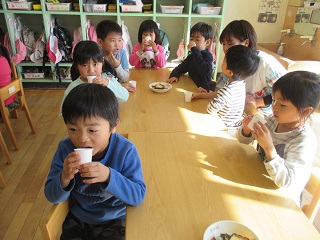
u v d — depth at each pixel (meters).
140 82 2.26
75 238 1.11
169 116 1.65
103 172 0.89
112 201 1.09
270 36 4.43
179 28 4.30
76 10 3.78
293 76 1.11
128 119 1.60
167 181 1.06
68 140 1.08
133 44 4.39
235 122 1.84
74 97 0.90
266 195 1.01
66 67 4.12
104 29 2.35
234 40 2.01
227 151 1.28
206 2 4.12
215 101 1.69
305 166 1.11
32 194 2.07
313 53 3.62
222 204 0.96
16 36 3.78
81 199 1.10
